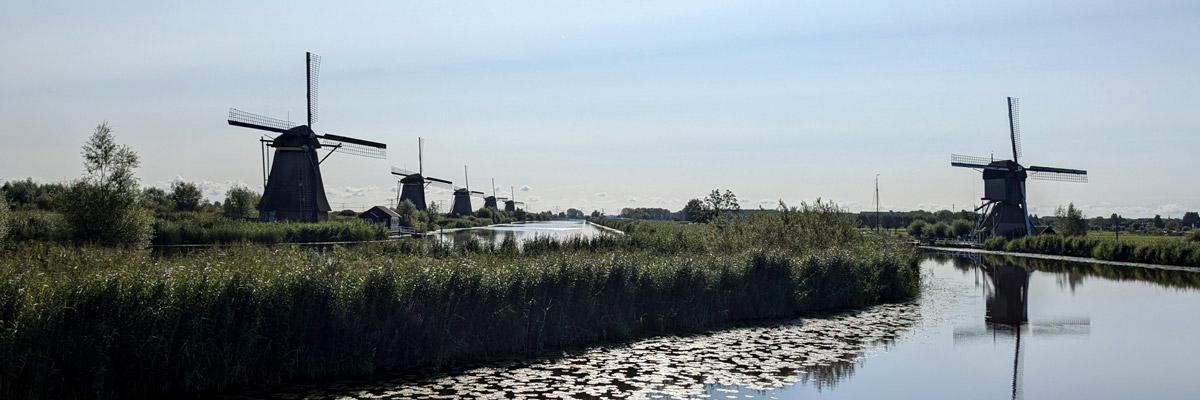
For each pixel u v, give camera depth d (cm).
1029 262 4709
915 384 1316
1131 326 1969
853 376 1355
